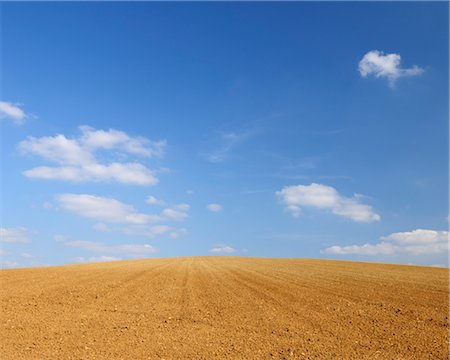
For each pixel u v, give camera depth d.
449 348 11.16
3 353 10.54
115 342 11.67
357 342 11.70
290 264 49.75
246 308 16.78
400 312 15.60
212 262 56.19
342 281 26.33
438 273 33.31
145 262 56.56
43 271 34.25
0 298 18.69
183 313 15.83
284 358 10.38
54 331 12.81
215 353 10.74
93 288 22.73
